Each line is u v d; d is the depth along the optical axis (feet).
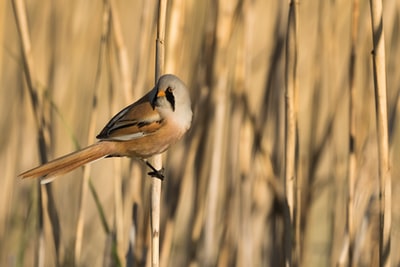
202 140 30.17
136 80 29.07
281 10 31.65
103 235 38.24
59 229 29.12
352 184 27.48
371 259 30.78
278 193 31.63
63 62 37.73
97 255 37.70
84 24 38.52
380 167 23.02
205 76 29.89
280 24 31.73
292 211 25.70
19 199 36.99
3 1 33.63
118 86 33.96
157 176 23.82
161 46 23.16
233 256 32.14
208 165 30.91
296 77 24.99
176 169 30.37
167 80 23.17
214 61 29.60
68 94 37.93
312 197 31.50
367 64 31.86
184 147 30.37
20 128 37.19
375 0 22.52
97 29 38.99
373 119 32.58
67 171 22.36
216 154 30.19
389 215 23.09
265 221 32.45
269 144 32.94
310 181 31.45
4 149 37.22
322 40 31.58
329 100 31.89
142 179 29.40
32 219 35.53
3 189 36.06
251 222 31.81
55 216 29.12
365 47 32.30
